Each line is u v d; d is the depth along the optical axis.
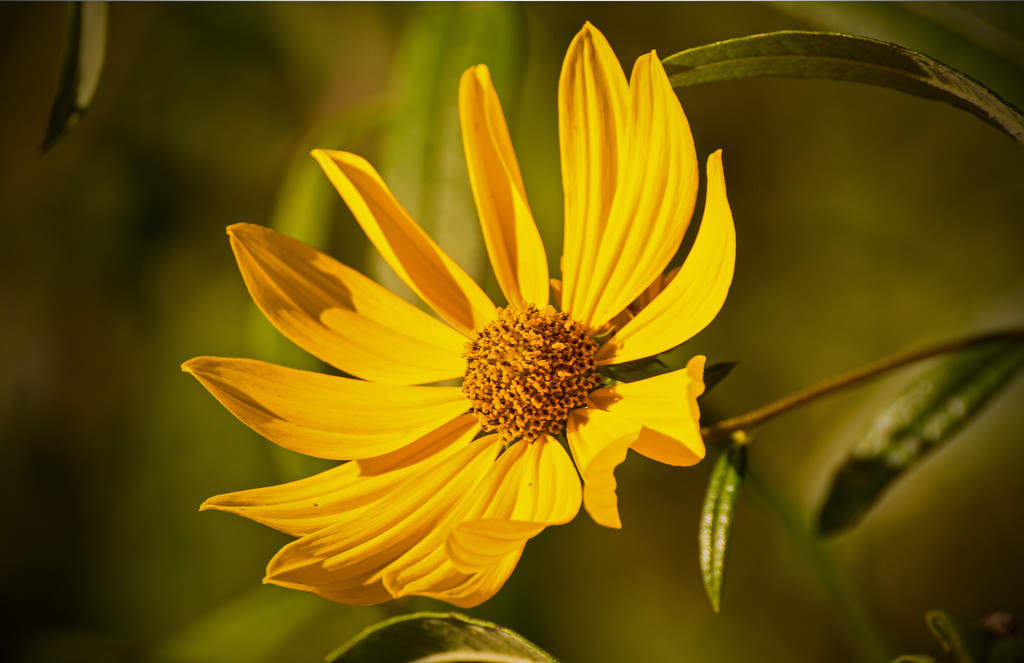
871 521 0.47
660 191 0.38
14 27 0.49
